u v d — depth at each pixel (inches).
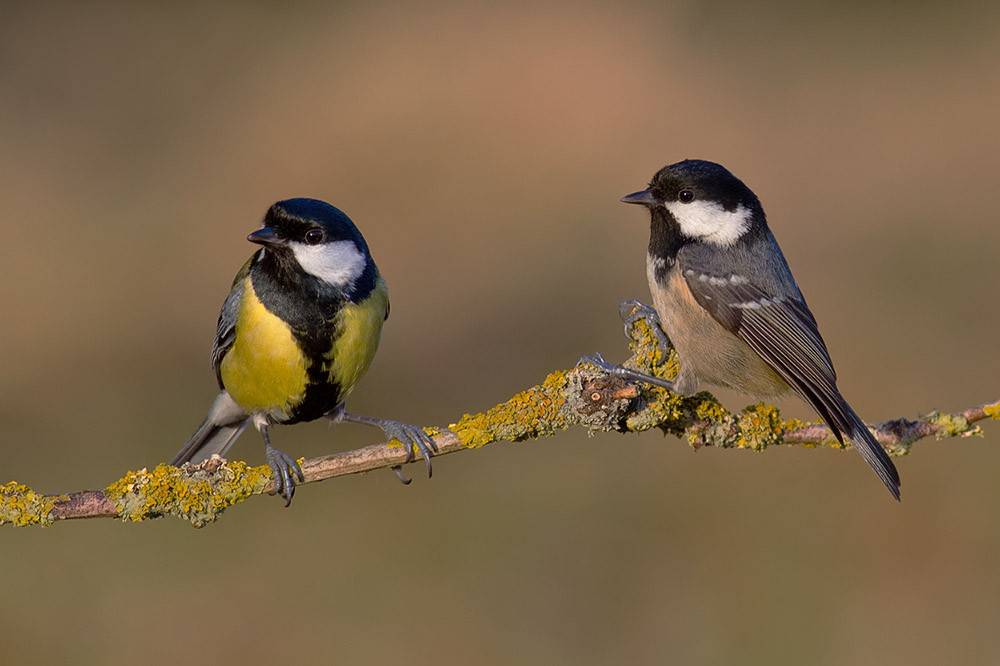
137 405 476.1
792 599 371.2
